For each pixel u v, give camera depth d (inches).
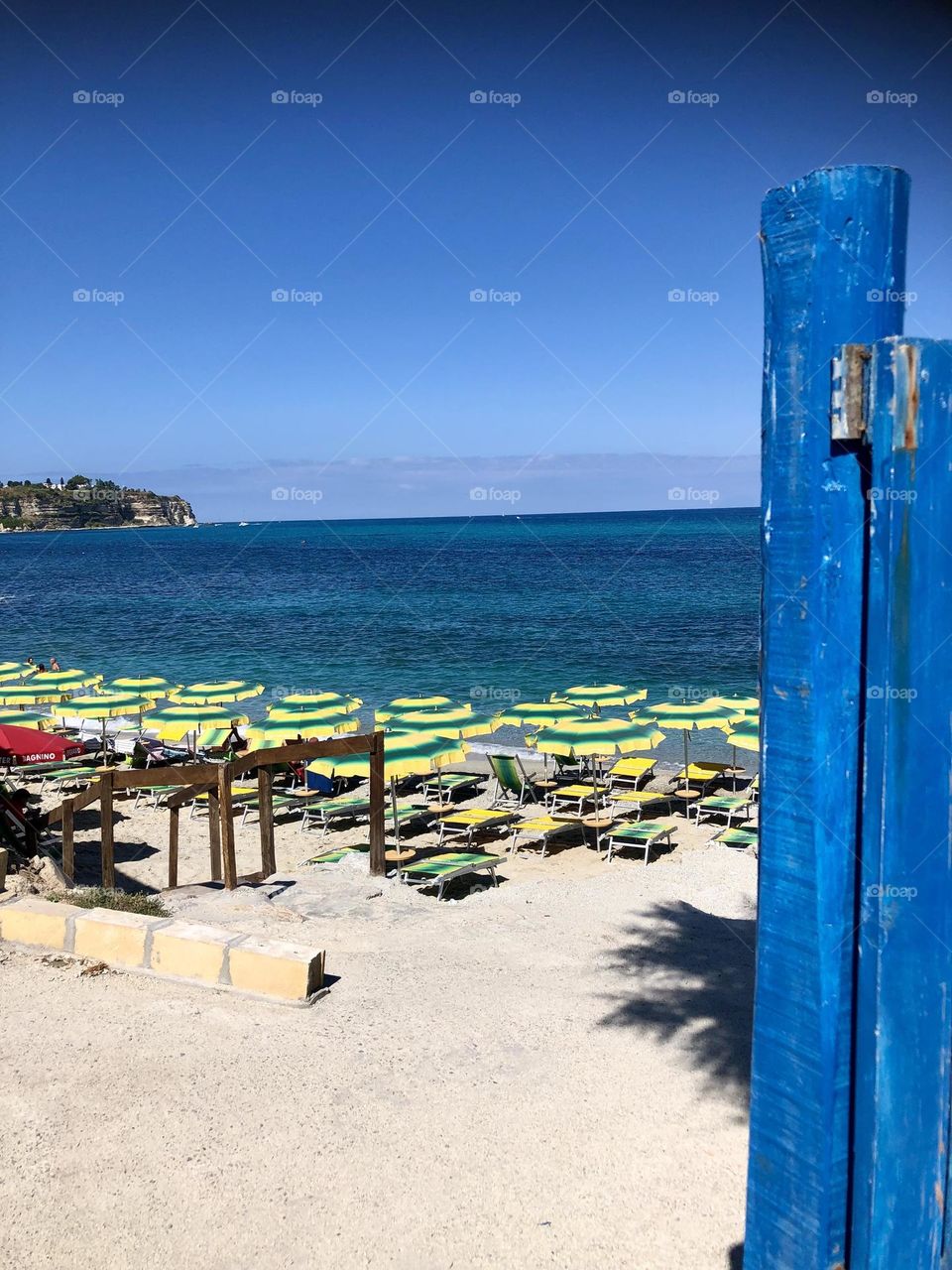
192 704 828.0
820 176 73.8
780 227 76.9
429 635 1915.6
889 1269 77.9
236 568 4183.1
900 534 71.4
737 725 647.1
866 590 75.1
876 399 71.7
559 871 529.0
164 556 5305.1
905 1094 77.0
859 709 76.5
